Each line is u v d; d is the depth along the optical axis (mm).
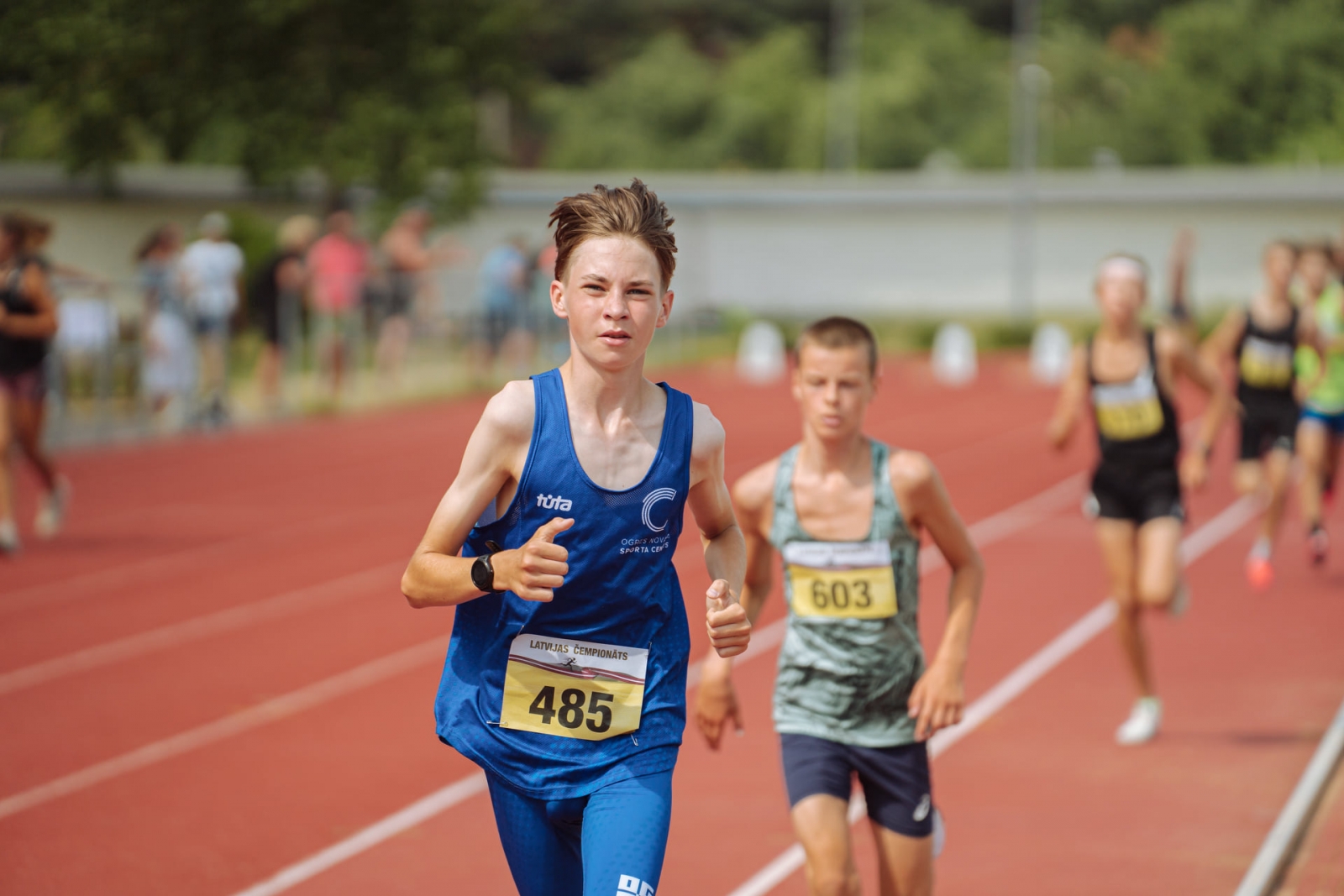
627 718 10367
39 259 36781
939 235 120312
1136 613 22562
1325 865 17359
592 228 9961
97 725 24141
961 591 13891
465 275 96500
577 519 10086
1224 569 36312
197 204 97875
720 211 121750
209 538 40969
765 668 27328
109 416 59625
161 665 27922
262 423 66438
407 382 75500
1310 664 27031
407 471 53781
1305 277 34281
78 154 85312
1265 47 184125
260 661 28219
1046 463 55938
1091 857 17859
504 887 17312
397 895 17078
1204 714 24000
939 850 13875
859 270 121375
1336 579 35000
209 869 17938
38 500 47375
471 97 98250
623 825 10070
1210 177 116375
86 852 18531
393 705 25281
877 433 64938
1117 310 22188
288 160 88125
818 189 121000
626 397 10203
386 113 88812
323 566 37312
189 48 83500
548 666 10398
